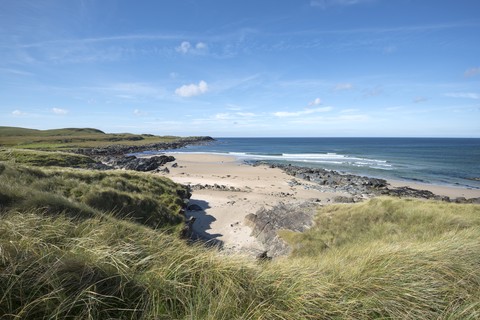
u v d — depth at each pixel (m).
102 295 2.38
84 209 7.27
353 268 3.72
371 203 16.48
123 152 86.62
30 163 35.53
